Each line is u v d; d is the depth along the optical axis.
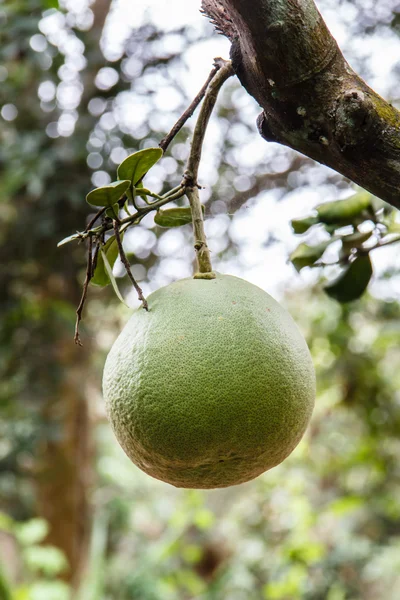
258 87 1.13
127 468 7.21
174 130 1.25
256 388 1.15
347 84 1.09
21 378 4.65
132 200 1.24
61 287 4.81
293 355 1.21
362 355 4.91
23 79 4.23
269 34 1.04
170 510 7.07
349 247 1.97
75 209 4.31
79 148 4.07
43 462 5.50
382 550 6.31
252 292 1.25
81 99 4.30
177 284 1.27
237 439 1.16
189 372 1.15
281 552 5.66
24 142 4.03
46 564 4.73
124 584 5.59
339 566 6.12
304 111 1.10
